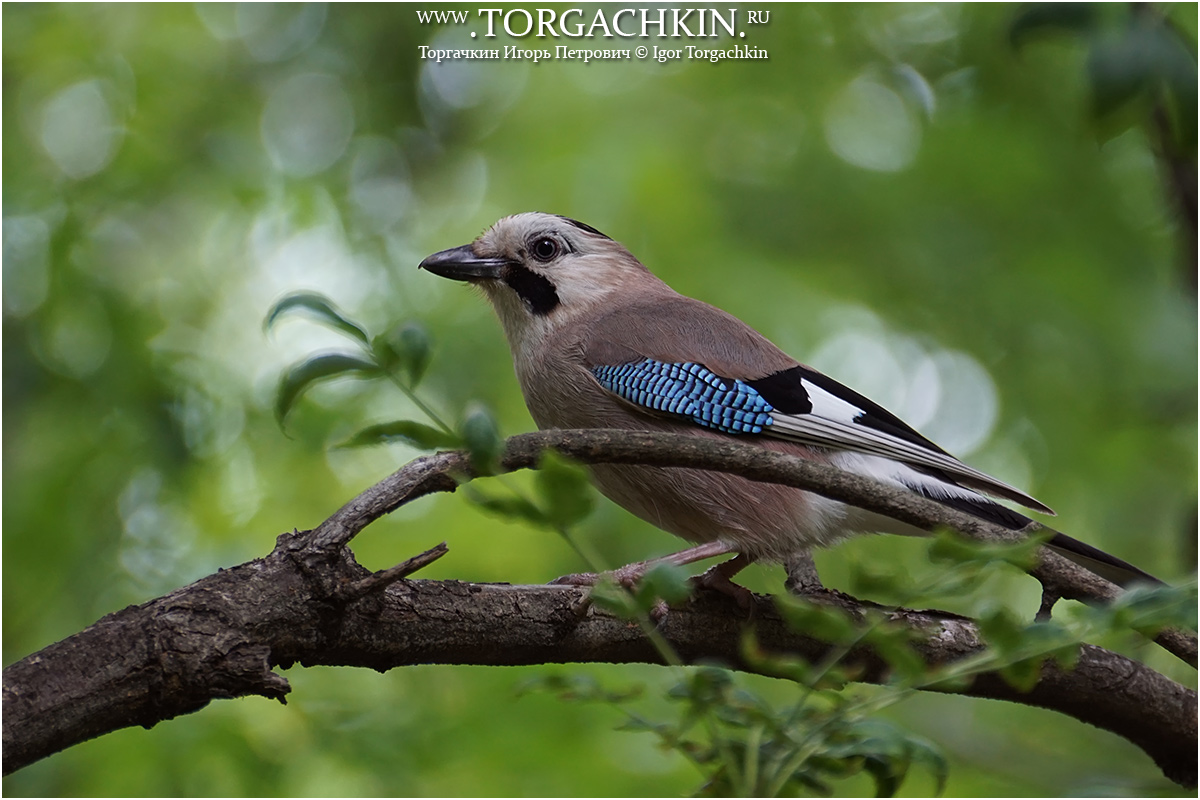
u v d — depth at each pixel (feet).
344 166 46.39
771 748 12.37
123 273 39.06
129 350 36.22
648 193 37.68
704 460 15.33
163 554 35.27
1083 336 37.40
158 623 14.12
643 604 11.84
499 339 38.17
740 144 40.65
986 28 38.68
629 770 26.91
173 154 40.45
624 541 35.32
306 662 15.34
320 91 48.06
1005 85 39.42
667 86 40.88
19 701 13.35
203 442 35.83
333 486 36.58
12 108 39.24
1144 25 20.04
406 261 41.06
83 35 40.04
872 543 35.83
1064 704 19.48
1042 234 38.60
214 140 41.93
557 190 38.68
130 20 41.88
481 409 11.97
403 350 12.22
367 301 40.14
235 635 14.33
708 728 12.40
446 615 16.39
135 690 13.85
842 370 37.50
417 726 28.14
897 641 11.66
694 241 37.40
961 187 38.47
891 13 40.55
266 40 47.83
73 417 35.91
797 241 39.34
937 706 32.27
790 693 32.94
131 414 35.32
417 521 34.60
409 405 36.19
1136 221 38.88
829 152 39.73
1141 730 19.74
